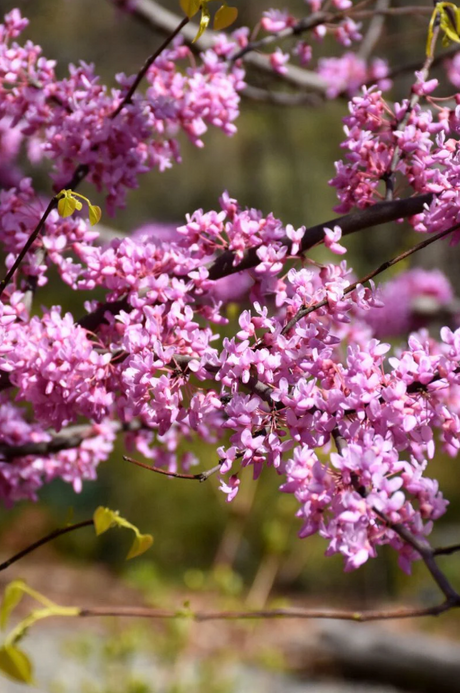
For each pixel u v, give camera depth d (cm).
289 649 321
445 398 84
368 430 84
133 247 91
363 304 86
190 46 129
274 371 85
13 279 96
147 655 242
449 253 274
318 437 84
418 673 313
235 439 84
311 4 119
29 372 89
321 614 88
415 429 84
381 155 92
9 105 98
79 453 104
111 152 97
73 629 303
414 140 90
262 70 155
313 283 89
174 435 106
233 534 327
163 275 89
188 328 87
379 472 82
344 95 162
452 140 89
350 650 320
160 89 99
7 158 153
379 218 91
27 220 95
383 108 92
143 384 86
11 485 104
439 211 87
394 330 184
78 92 97
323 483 83
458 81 150
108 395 89
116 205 98
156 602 240
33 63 99
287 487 84
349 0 113
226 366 85
